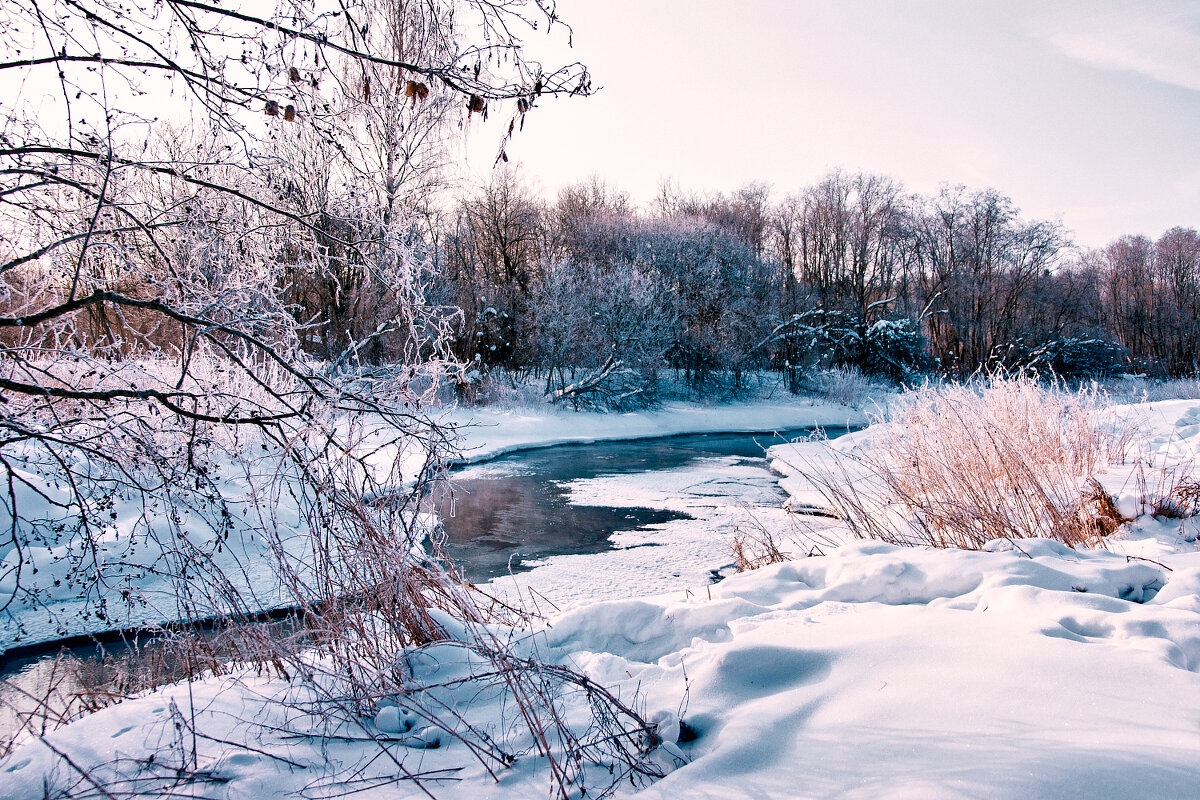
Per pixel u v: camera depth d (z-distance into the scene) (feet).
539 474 48.70
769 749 7.13
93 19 8.57
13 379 10.18
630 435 73.00
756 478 46.24
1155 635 9.09
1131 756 5.90
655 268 96.94
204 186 9.73
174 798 6.76
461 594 12.45
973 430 20.49
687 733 7.87
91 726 8.46
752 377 103.09
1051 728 6.64
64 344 11.35
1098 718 6.72
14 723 12.79
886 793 5.94
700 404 90.68
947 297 139.03
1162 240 176.45
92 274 10.76
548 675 9.11
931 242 145.89
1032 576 12.05
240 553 21.83
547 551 27.66
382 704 9.02
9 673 15.56
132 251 10.59
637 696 8.97
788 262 143.84
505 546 28.60
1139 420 28.55
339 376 10.62
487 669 9.90
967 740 6.63
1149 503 16.02
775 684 8.88
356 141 10.45
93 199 9.84
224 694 9.41
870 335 110.11
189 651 11.10
